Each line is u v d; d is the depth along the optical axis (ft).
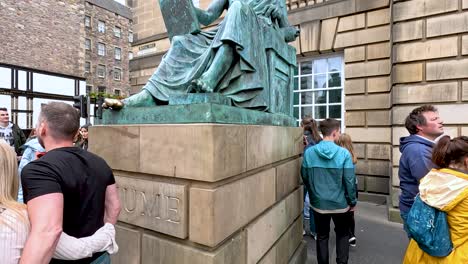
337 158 10.83
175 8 9.48
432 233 6.72
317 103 28.68
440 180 6.80
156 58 40.68
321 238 11.34
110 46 132.46
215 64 8.05
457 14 18.16
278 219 9.85
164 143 6.80
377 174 24.71
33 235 4.04
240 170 7.14
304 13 27.94
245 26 8.67
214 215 6.15
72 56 78.07
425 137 9.21
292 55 12.76
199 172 6.23
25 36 68.18
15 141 20.24
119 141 7.69
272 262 9.29
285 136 10.65
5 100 64.08
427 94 19.08
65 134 5.25
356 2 25.27
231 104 8.09
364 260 13.20
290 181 11.30
